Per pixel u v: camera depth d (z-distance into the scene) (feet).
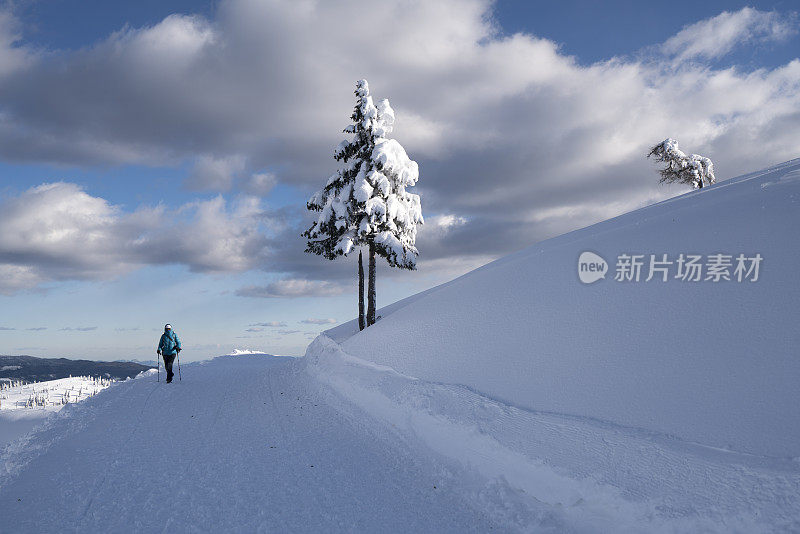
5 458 26.94
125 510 19.26
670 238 38.88
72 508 19.49
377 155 67.00
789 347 21.74
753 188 44.04
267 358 90.02
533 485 20.10
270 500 20.39
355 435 30.96
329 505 20.01
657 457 18.25
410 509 19.93
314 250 73.51
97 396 44.27
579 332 31.12
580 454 19.93
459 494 21.53
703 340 24.88
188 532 17.37
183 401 42.14
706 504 15.28
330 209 70.64
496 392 28.45
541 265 46.32
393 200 68.28
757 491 15.07
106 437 30.32
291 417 36.17
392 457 26.58
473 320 40.86
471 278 55.93
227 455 26.71
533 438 22.24
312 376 52.19
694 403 20.88
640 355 25.96
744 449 17.38
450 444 25.16
